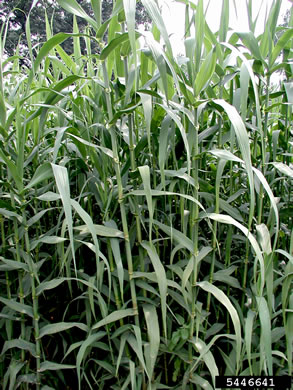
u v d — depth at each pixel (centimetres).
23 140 79
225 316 108
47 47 74
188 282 86
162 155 71
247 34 81
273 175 101
